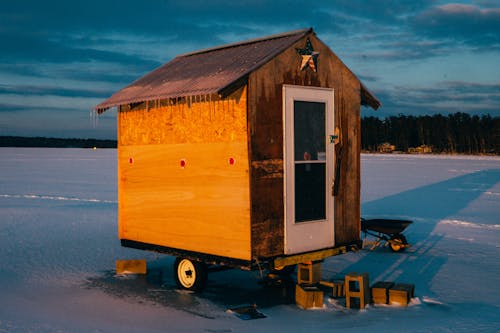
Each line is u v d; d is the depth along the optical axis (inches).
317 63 310.3
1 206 763.4
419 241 495.8
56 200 852.0
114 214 679.7
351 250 328.5
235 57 322.3
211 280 348.8
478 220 628.7
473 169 1758.1
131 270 362.6
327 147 315.0
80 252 435.2
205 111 298.2
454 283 335.3
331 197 316.5
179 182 316.2
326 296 303.9
